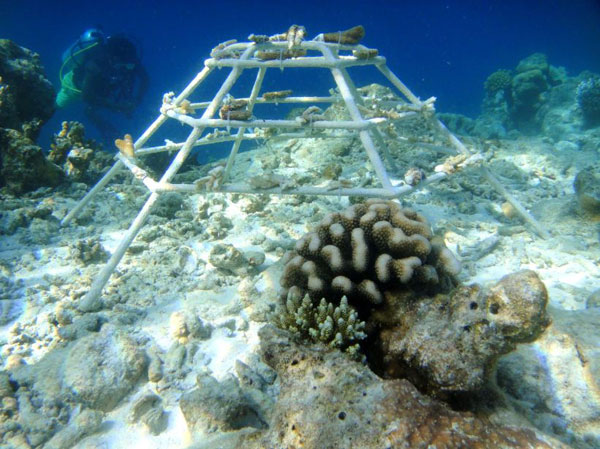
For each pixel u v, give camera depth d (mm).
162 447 458
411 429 325
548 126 2199
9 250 843
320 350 419
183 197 1102
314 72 7703
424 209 1028
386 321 472
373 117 816
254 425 460
